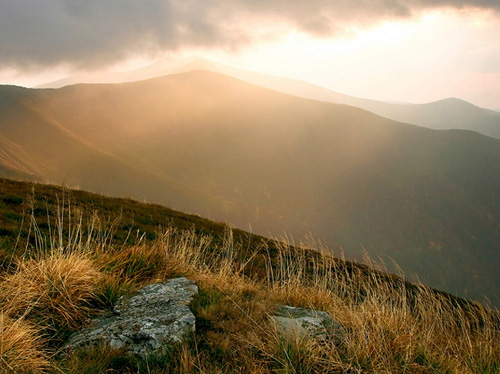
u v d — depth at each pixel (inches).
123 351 149.6
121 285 212.1
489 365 178.5
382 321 200.4
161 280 236.7
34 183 684.7
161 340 155.3
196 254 315.6
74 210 511.8
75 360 138.0
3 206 439.8
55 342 158.9
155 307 185.6
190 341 159.5
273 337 166.6
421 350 179.5
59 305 175.5
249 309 198.2
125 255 258.1
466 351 200.7
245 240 723.4
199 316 180.2
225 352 155.3
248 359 151.9
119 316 178.7
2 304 166.7
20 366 130.0
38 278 188.5
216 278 263.1
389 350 172.1
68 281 189.9
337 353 159.9
